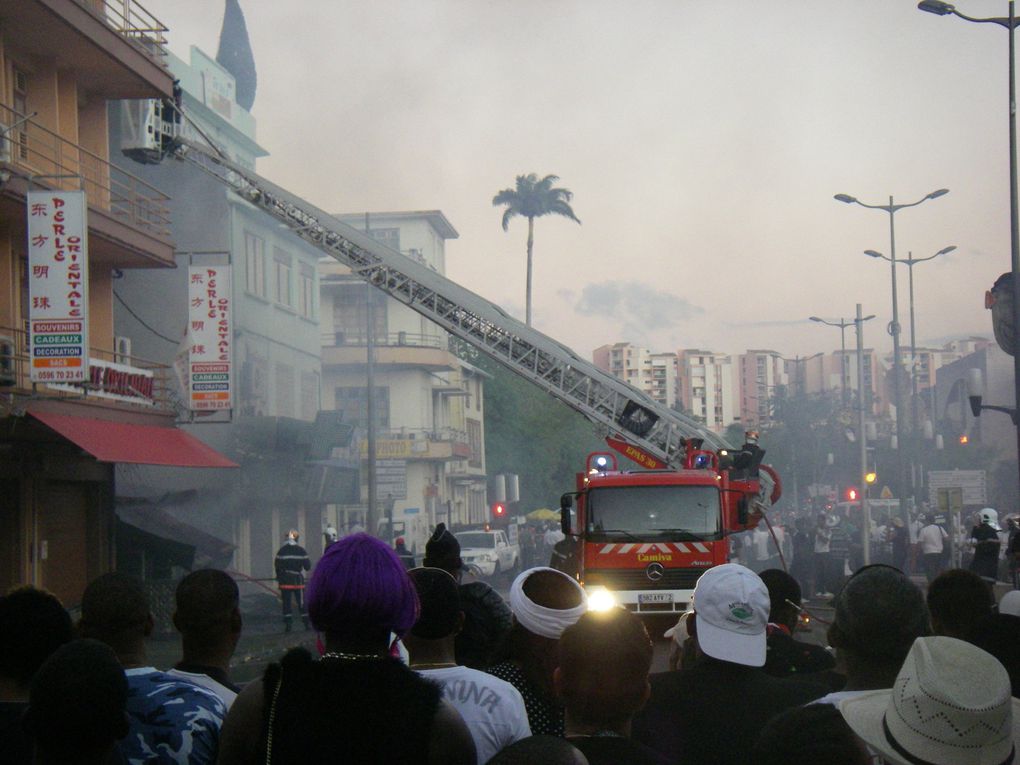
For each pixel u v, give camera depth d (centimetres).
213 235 3703
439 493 6275
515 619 451
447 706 303
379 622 311
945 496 3078
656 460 2055
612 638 319
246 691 312
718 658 411
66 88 2278
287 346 4434
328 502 4131
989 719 252
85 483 2291
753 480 1966
